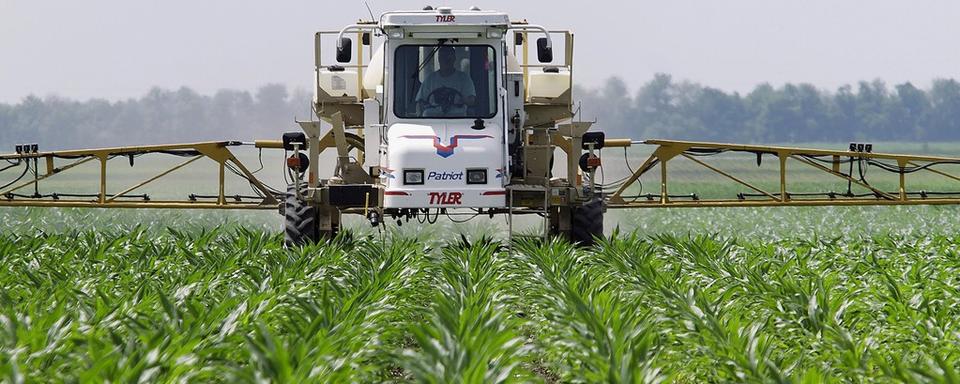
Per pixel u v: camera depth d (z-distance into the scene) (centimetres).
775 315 2881
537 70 4716
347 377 2214
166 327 2367
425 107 4372
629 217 7294
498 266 3744
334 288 3114
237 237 4878
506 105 4375
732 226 6650
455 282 3341
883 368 2241
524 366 2912
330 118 4766
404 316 3066
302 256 3831
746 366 2300
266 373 2108
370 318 2712
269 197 4994
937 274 3712
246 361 2428
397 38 4375
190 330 2402
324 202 4325
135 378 2055
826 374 2366
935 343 2614
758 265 3772
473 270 3616
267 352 2125
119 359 2191
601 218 4572
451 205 4209
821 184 10906
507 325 2727
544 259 3844
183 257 4044
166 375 2148
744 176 12494
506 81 4412
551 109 4722
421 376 2106
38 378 2142
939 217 7138
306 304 2727
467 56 4403
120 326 2605
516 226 6431
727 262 3841
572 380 2342
